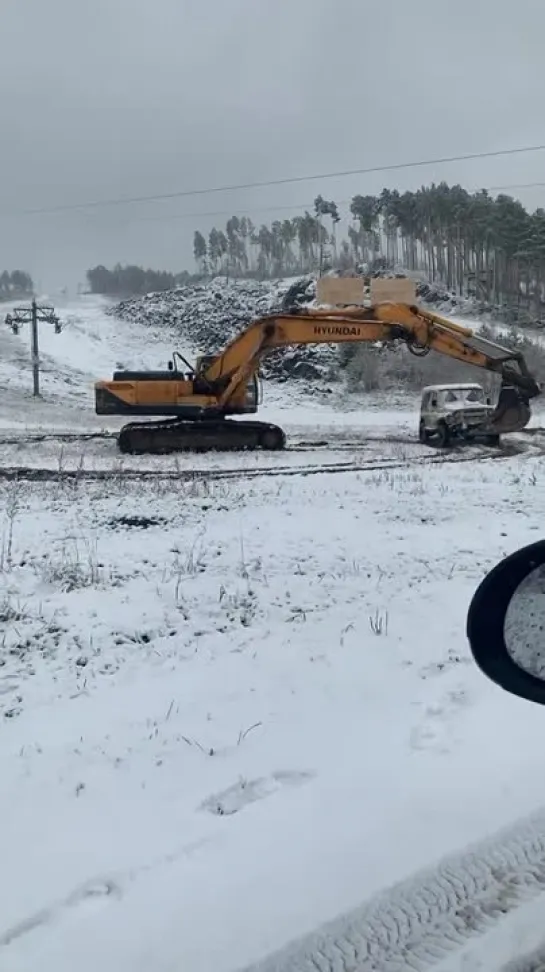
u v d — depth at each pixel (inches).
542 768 191.5
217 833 172.7
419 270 4079.7
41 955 134.5
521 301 3553.2
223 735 228.4
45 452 971.3
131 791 196.5
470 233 3747.5
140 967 130.5
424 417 1092.5
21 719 244.4
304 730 230.4
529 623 108.8
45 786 200.7
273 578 387.9
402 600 358.6
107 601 348.8
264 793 194.2
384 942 134.6
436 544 457.4
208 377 1000.9
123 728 235.3
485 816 170.9
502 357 1020.5
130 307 3927.2
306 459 904.9
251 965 129.9
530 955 129.7
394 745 215.3
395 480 693.3
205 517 521.0
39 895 153.2
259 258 5423.2
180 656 296.0
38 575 381.1
